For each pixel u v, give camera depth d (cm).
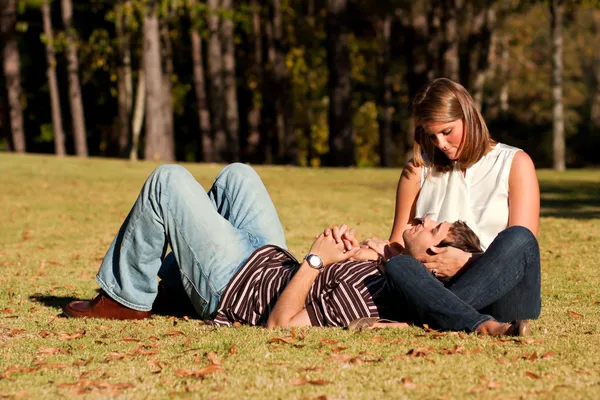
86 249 1127
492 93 5069
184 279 571
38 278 861
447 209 567
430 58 3662
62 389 412
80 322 593
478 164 568
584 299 682
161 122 3145
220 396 394
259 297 556
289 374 430
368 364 446
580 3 3784
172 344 513
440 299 518
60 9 4244
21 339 543
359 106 5153
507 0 4309
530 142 5484
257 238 591
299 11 4603
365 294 548
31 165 2533
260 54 4712
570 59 5875
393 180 2358
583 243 1090
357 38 4803
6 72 3878
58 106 3809
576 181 2345
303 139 5353
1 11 3794
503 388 398
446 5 3431
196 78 3997
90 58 4262
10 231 1336
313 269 545
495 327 505
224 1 3797
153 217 568
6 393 407
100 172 2475
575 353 466
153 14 3111
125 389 411
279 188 2056
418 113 552
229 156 3959
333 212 1560
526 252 515
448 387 400
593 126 5641
